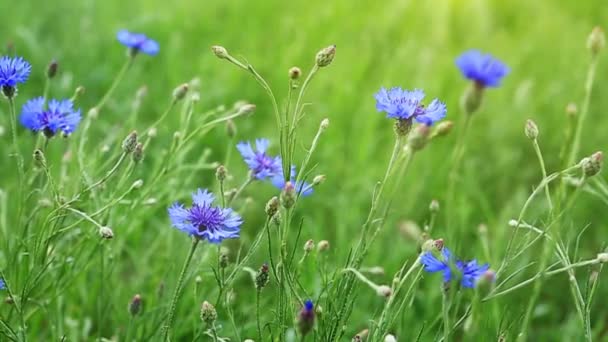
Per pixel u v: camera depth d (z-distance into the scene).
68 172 1.09
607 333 1.09
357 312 1.08
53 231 0.91
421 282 1.15
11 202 1.12
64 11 1.72
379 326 0.86
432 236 1.16
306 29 1.77
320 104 1.49
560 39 1.98
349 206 1.24
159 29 1.70
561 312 1.15
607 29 2.11
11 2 1.67
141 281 1.05
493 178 1.35
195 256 1.00
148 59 1.60
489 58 0.90
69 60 1.52
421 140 0.86
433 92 1.56
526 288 1.15
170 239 1.06
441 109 0.88
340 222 1.19
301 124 1.40
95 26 1.68
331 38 1.76
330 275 0.96
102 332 1.03
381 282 1.12
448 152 1.38
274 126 1.39
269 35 1.76
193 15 1.80
